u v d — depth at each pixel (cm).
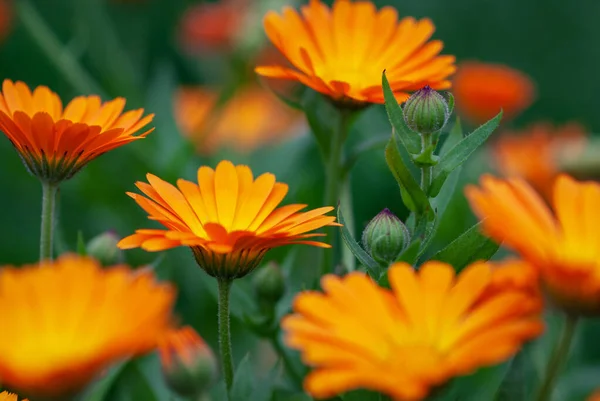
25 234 113
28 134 74
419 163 73
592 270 64
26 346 64
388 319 65
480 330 64
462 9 168
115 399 79
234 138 124
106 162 104
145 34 147
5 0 135
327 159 82
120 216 104
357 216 99
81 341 64
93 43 119
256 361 88
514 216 65
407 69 79
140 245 70
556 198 67
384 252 72
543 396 67
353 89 78
